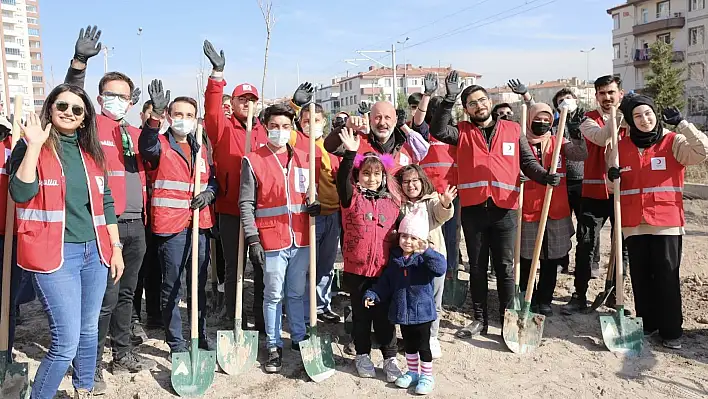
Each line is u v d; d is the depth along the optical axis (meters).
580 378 4.36
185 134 4.50
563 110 4.85
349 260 4.36
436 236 4.68
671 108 4.80
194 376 4.23
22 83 77.12
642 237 4.98
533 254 5.07
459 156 5.12
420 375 4.21
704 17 35.81
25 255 3.35
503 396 4.10
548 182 4.87
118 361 4.46
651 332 5.18
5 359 3.77
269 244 4.44
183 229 4.49
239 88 5.21
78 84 4.13
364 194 4.34
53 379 3.47
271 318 4.52
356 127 4.89
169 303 4.52
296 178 4.54
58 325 3.43
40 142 3.23
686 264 7.50
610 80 5.57
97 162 3.63
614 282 5.84
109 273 4.11
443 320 5.64
